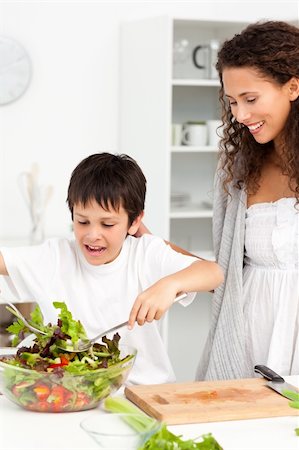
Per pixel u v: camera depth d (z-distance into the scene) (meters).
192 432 1.60
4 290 3.35
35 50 4.33
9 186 4.36
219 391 1.80
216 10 4.61
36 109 4.36
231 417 1.67
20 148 4.36
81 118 4.43
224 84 2.12
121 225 2.02
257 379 1.90
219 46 4.46
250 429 1.62
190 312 4.53
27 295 2.18
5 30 4.28
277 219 2.19
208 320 4.56
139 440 1.40
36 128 4.37
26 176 4.34
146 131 4.29
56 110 4.39
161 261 2.11
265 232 2.21
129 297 2.14
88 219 1.99
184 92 4.62
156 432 1.41
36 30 4.32
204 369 2.37
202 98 4.65
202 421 1.65
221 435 1.58
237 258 2.25
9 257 2.14
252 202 2.29
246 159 2.27
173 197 4.49
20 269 2.14
